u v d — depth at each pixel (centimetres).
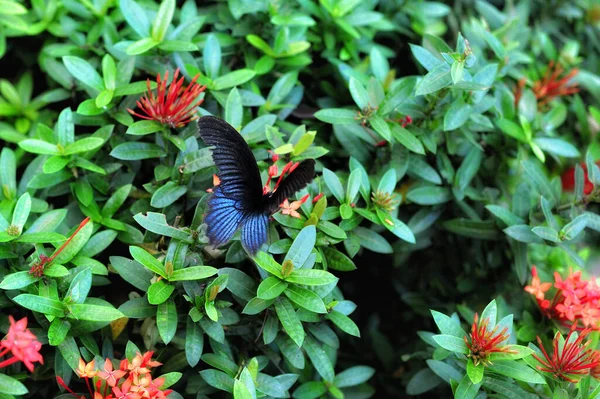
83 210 101
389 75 109
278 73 111
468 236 109
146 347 99
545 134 112
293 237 98
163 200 99
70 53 110
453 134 108
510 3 124
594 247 123
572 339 99
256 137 102
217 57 106
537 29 125
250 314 96
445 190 109
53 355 97
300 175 89
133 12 104
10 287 92
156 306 96
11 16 109
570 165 119
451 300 115
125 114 104
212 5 115
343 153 109
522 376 94
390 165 106
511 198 112
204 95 104
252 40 109
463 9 124
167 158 102
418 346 113
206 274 94
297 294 94
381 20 116
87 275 94
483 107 106
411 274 117
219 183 92
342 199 100
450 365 102
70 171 102
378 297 120
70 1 111
